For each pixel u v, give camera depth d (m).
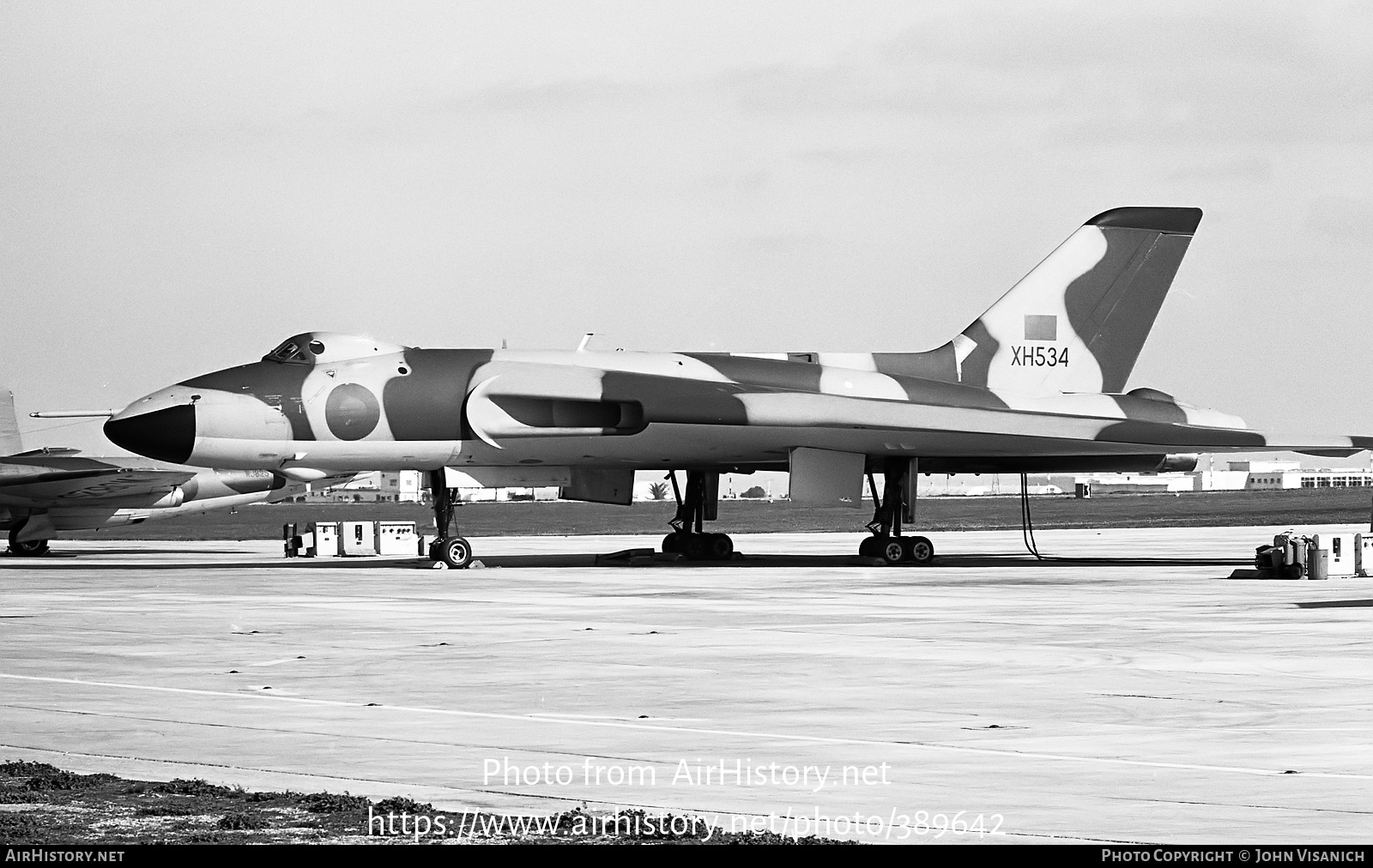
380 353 56.56
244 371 54.94
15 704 22.28
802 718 20.73
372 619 35.66
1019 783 16.31
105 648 29.66
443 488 58.84
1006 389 61.72
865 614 36.72
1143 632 31.98
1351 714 20.83
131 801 15.34
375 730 19.91
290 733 19.67
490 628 33.47
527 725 20.27
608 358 58.94
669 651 28.73
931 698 22.47
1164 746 18.44
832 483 58.25
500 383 55.91
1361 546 52.44
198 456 53.38
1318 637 30.75
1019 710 21.28
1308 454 60.41
